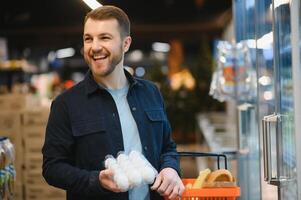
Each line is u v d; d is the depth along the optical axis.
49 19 15.24
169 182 2.34
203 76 11.95
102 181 2.23
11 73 13.78
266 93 3.18
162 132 2.60
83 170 2.36
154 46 21.34
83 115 2.44
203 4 15.35
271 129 2.70
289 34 2.54
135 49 21.53
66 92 2.51
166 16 15.59
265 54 3.19
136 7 15.49
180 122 11.88
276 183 2.64
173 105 11.91
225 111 11.77
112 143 2.43
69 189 2.37
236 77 4.53
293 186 2.58
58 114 2.46
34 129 6.12
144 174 2.26
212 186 2.45
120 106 2.52
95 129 2.42
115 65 2.41
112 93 2.53
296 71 2.48
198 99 11.90
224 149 5.27
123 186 2.19
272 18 2.75
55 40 15.95
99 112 2.45
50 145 2.43
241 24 4.55
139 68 22.47
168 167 2.48
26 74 16.48
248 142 4.23
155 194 2.51
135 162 2.29
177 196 2.35
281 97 2.65
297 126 2.50
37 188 6.09
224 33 11.57
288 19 2.55
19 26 15.25
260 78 3.42
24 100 6.77
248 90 4.34
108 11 2.40
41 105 7.52
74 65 24.50
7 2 14.98
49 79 13.34
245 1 4.29
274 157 2.71
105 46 2.36
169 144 2.68
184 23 15.52
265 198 3.30
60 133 2.44
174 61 16.72
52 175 2.39
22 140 6.13
